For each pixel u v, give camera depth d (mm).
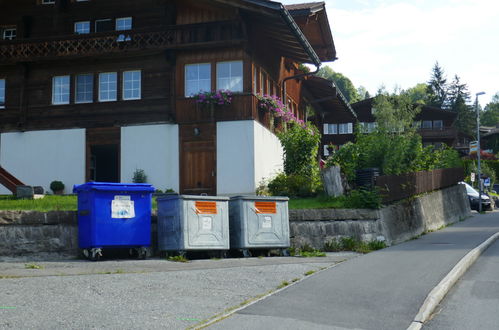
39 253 11242
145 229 11547
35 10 25344
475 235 17609
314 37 29734
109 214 11180
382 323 6934
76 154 23484
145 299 7598
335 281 9305
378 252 13289
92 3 24828
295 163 20906
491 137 97062
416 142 21844
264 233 12617
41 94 24078
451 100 113750
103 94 23594
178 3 23156
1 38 25781
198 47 22234
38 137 23906
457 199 27156
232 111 21953
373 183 16391
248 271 10039
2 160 24094
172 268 10109
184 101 22406
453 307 8266
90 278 8766
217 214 11984
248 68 22031
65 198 17656
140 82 23250
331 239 14469
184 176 22250
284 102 27219
